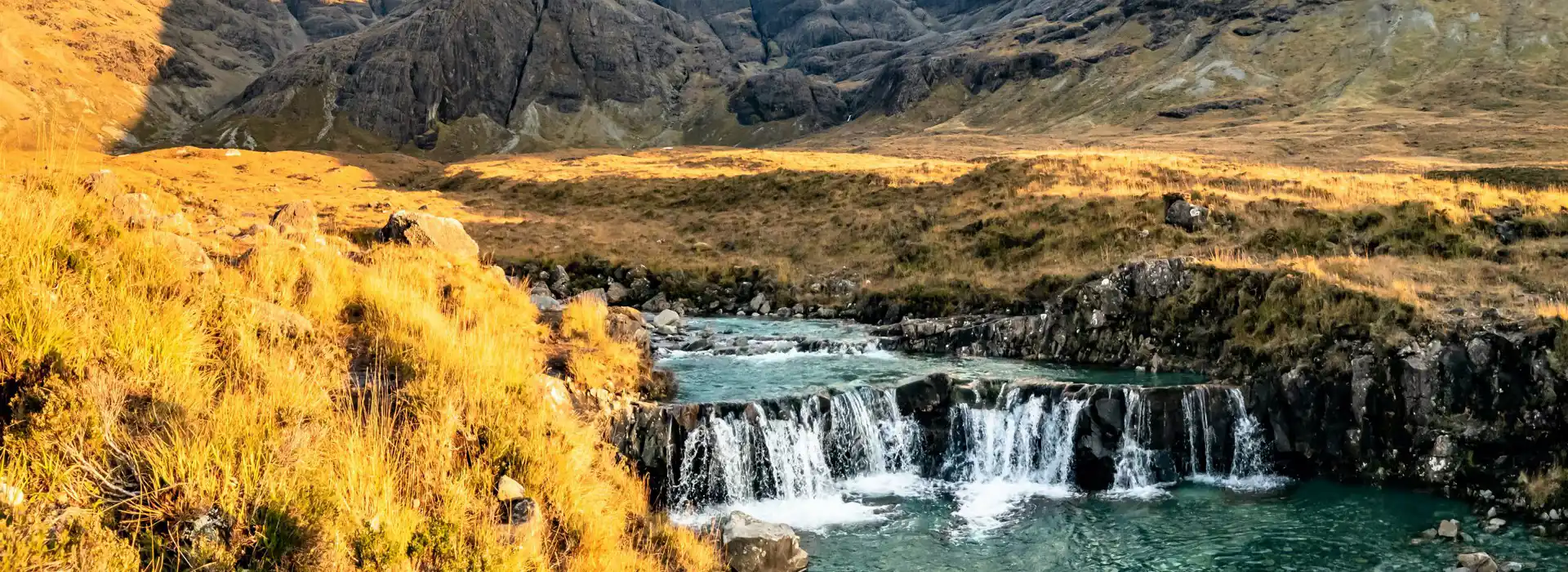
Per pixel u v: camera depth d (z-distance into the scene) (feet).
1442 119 401.29
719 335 91.81
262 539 25.16
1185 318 76.69
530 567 30.48
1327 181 121.29
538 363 51.90
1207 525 47.85
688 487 51.88
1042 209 123.13
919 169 186.80
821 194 175.52
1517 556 41.78
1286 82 597.11
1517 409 51.08
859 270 126.11
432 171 327.06
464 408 37.32
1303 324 67.97
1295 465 57.00
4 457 23.44
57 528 22.21
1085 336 80.07
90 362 27.53
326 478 27.94
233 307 36.78
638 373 59.16
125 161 267.80
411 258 59.31
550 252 144.46
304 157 329.31
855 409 58.75
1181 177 131.85
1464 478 50.85
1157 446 57.00
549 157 363.97
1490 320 57.21
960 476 58.95
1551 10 570.87
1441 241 89.97
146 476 25.31
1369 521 47.73
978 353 83.10
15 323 26.48
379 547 26.89
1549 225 88.69
